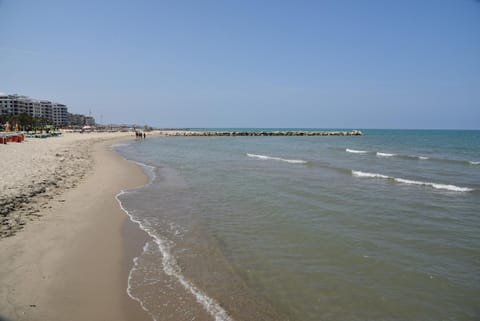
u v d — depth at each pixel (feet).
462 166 75.92
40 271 18.31
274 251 22.80
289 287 17.84
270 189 44.78
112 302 15.74
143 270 19.45
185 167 69.87
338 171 63.67
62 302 15.43
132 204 35.83
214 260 21.22
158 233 26.27
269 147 148.56
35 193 34.60
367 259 21.54
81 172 54.39
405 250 23.12
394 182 51.26
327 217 31.30
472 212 33.45
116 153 102.53
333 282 18.45
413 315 15.38
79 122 583.58
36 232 24.29
